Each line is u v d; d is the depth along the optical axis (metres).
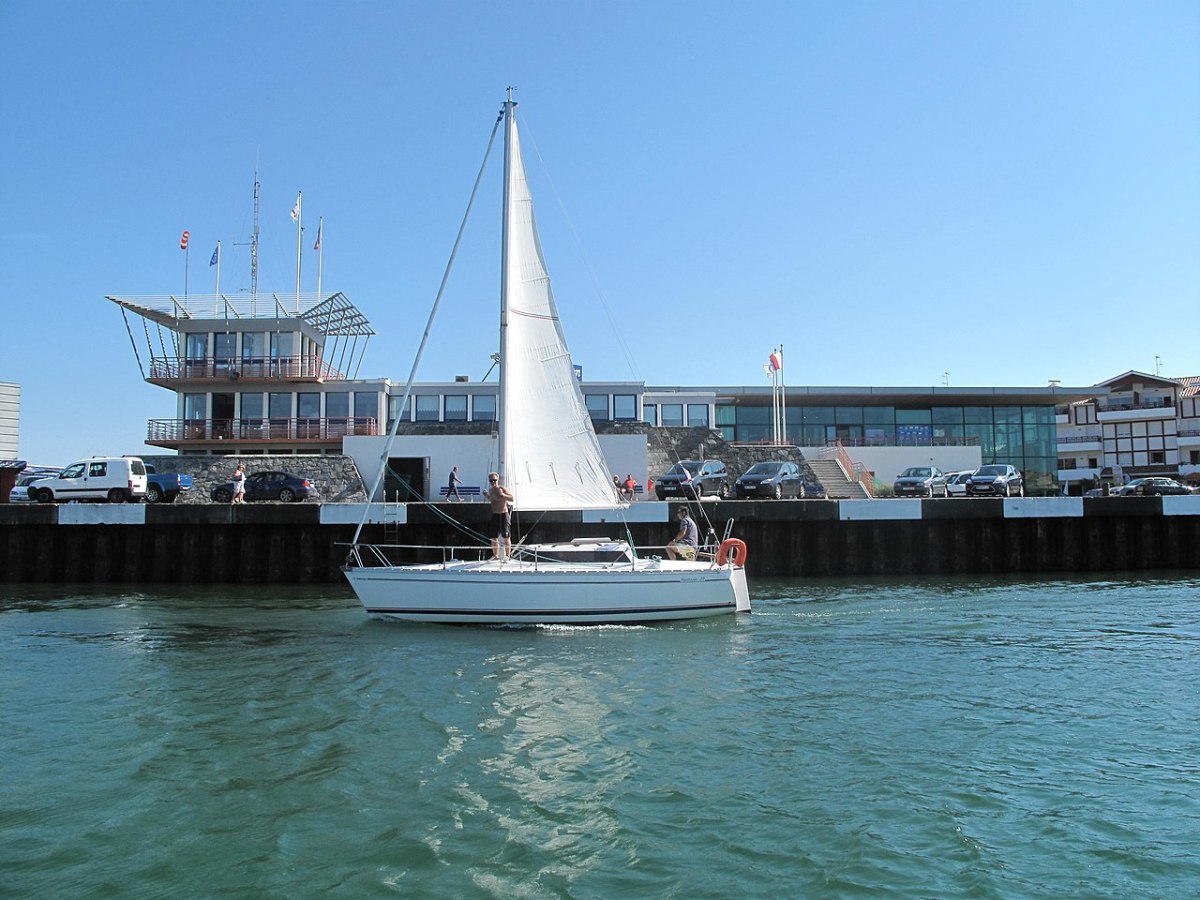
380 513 27.84
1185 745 10.02
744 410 57.03
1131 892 6.53
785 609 20.81
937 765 9.33
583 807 8.12
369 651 15.73
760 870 6.85
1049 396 55.06
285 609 21.61
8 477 35.78
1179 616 19.64
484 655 15.34
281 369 45.06
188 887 6.60
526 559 19.89
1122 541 29.72
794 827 7.68
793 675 13.70
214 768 9.25
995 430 57.25
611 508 19.75
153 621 19.55
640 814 7.96
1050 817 7.91
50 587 26.59
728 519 28.45
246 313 45.38
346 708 11.68
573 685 13.00
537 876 6.74
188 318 45.00
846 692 12.56
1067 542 29.59
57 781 8.87
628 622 18.42
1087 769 9.20
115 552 27.97
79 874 6.80
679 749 9.88
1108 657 15.09
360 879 6.70
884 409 57.28
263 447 45.25
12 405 46.34
